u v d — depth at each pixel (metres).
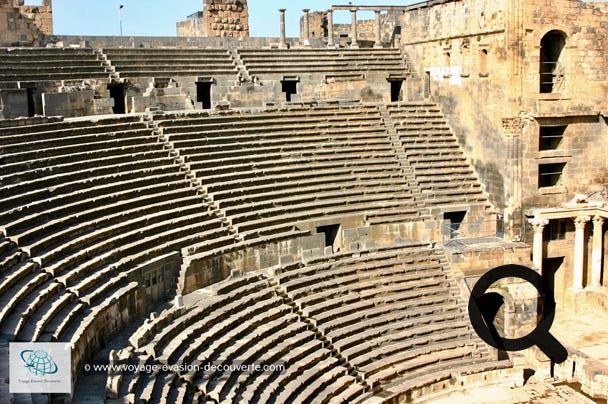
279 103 44.69
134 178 33.75
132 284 28.08
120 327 27.02
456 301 37.53
